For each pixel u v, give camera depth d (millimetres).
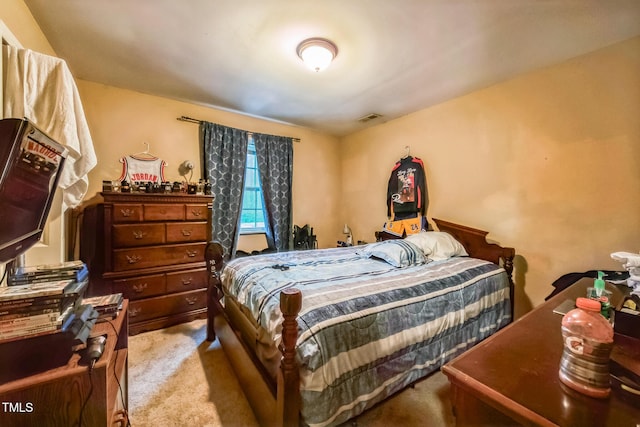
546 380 642
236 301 1799
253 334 1514
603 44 1883
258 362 1371
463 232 2646
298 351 1041
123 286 2301
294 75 2354
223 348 1991
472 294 1819
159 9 1579
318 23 1680
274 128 3678
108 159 2621
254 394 1368
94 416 820
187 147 3041
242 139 3324
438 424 1376
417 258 2166
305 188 4000
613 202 1878
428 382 1703
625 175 1829
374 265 2072
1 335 758
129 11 1598
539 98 2219
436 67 2199
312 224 4078
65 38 1862
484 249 2473
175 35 1822
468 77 2369
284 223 3711
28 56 1263
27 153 825
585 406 560
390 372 1315
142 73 2359
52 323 815
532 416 538
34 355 789
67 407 788
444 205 2918
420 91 2652
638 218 1783
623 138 1836
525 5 1519
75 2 1525
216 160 3139
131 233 2334
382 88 2590
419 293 1548
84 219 2508
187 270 2615
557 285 1991
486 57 2057
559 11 1563
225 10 1579
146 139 2799
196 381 1729
